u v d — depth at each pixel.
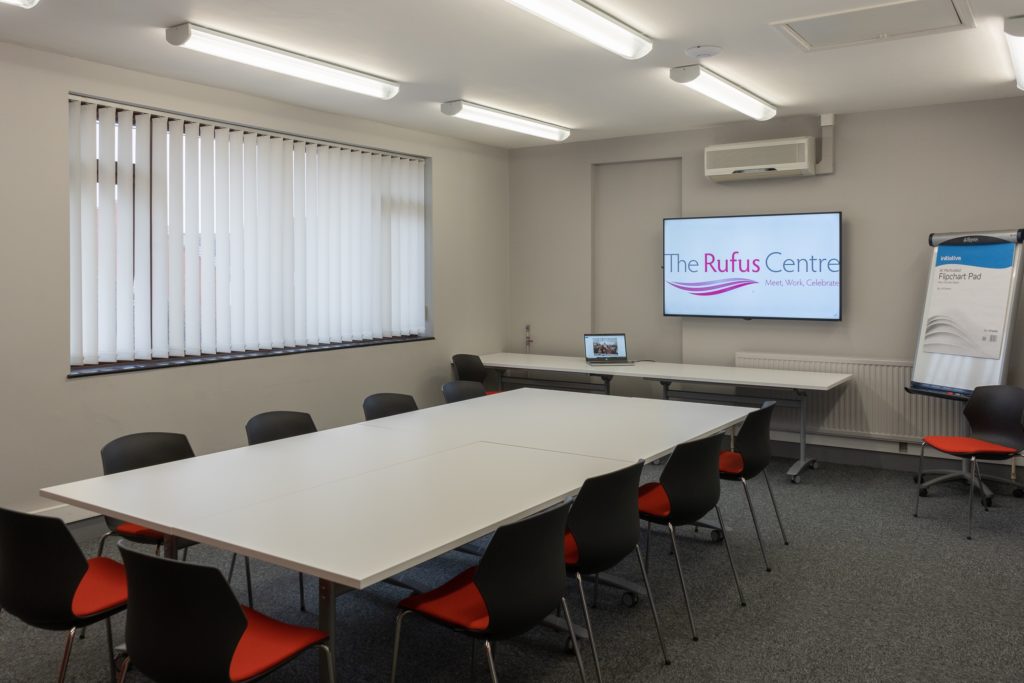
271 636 2.45
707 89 5.36
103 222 4.99
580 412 4.80
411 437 4.04
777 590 3.97
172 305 5.39
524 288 8.22
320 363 6.33
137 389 5.07
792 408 6.77
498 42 4.48
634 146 7.48
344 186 6.62
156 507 2.79
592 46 4.56
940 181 6.16
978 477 5.37
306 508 2.77
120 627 3.57
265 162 5.96
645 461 3.52
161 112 5.24
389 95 5.35
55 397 4.68
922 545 4.61
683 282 7.21
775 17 4.07
